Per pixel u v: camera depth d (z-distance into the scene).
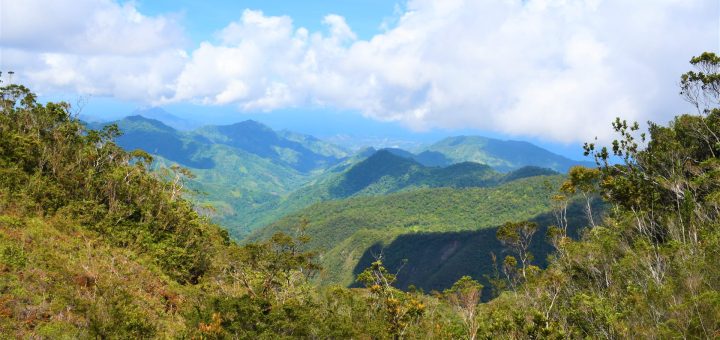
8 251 27.64
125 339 20.22
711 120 40.34
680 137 43.88
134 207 45.94
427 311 34.81
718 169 33.75
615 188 39.97
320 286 37.31
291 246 32.62
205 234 49.25
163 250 41.44
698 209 33.38
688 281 21.72
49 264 28.11
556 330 22.67
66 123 52.31
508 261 38.97
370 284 35.00
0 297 23.17
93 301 22.09
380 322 28.33
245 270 31.42
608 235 36.22
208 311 24.38
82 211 40.56
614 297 27.97
